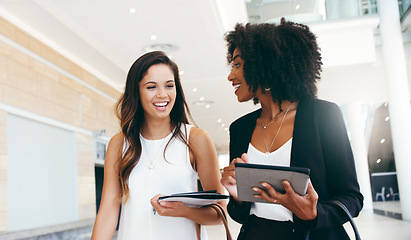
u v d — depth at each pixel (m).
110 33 8.43
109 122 12.27
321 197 1.57
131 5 7.26
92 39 8.66
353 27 10.77
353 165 1.57
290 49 1.70
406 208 11.47
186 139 2.18
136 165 2.15
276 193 1.41
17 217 7.62
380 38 11.59
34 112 8.29
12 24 7.72
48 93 8.89
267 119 1.79
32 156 8.27
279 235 1.64
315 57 1.74
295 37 1.71
